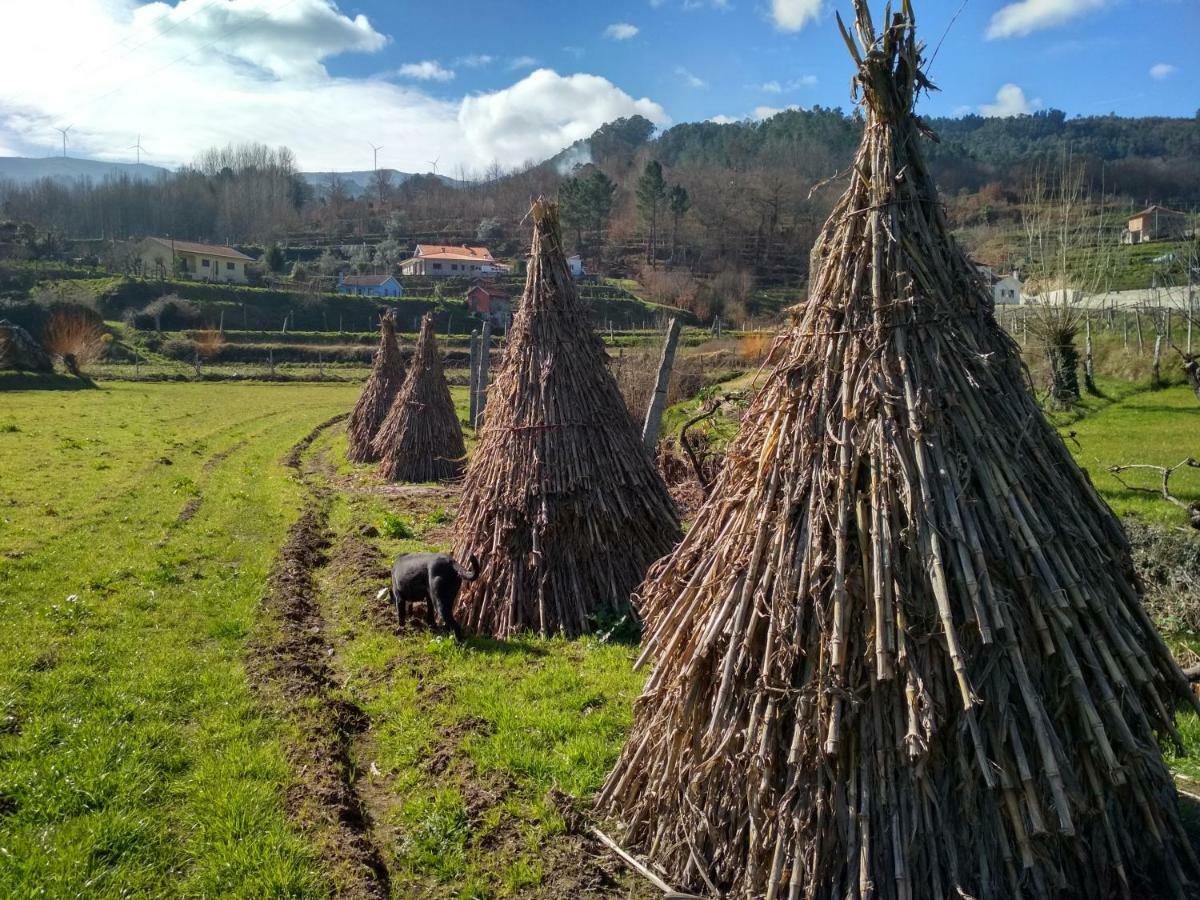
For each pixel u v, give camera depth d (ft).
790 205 233.14
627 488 31.14
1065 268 91.86
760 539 14.40
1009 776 12.44
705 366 90.38
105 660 26.22
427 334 73.10
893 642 12.73
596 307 193.47
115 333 196.95
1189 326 103.91
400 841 17.07
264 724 22.03
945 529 13.09
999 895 12.66
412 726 22.07
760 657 14.10
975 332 14.62
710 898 14.08
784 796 13.35
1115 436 73.10
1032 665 13.08
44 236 268.82
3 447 72.28
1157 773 13.82
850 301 14.57
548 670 25.50
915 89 14.93
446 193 444.96
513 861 15.71
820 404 14.46
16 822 16.98
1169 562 29.73
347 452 82.94
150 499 54.24
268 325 228.02
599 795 17.35
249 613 31.76
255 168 452.35
